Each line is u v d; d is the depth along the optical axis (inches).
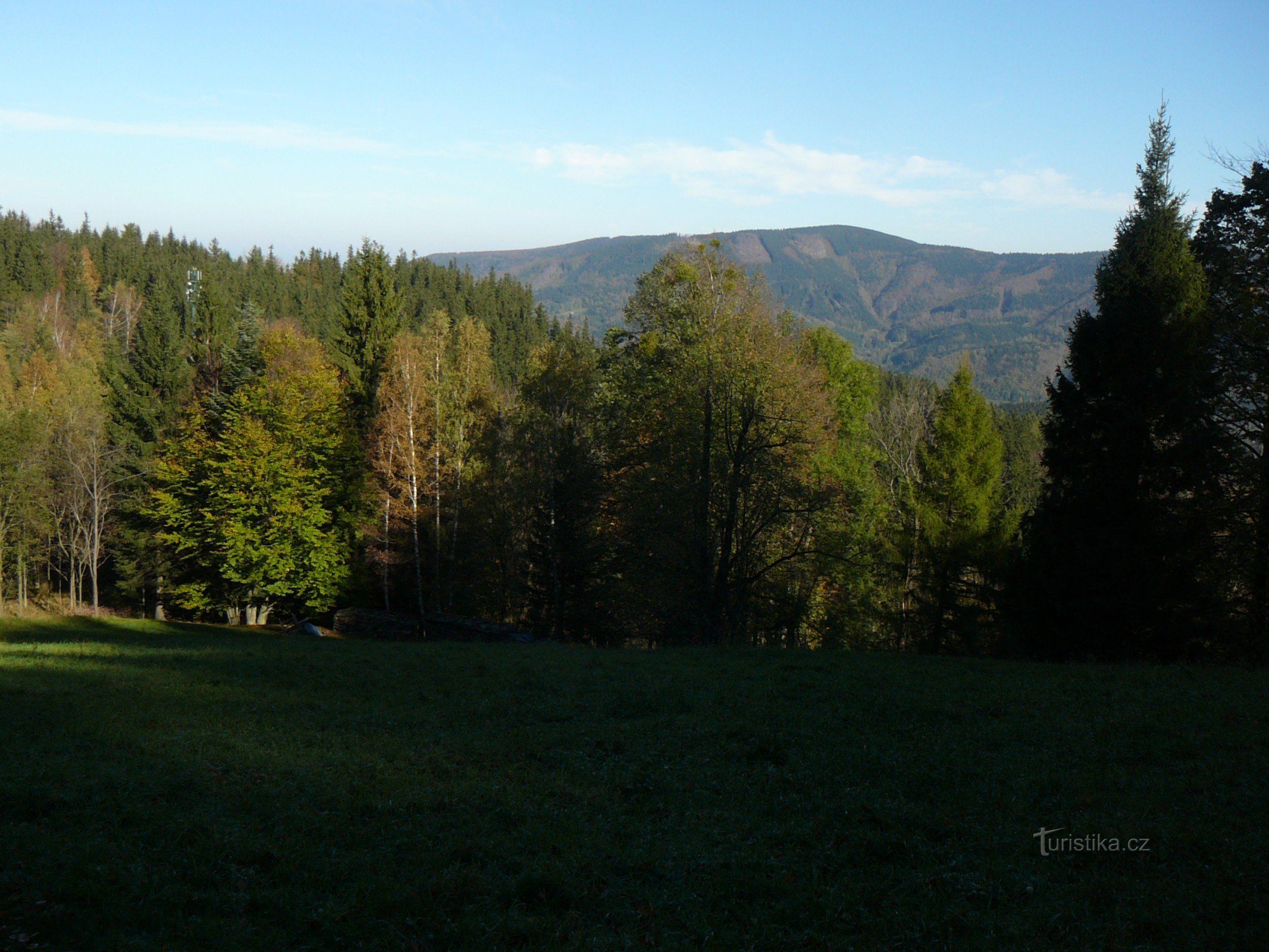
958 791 425.7
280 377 1835.6
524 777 452.4
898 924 291.7
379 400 1806.1
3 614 1971.0
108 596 2407.7
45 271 5044.3
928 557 1288.1
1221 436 905.5
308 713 585.9
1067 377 1016.9
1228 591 966.4
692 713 605.6
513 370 4571.9
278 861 327.6
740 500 1197.1
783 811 408.5
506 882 320.5
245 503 1695.4
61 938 258.4
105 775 411.8
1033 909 299.4
